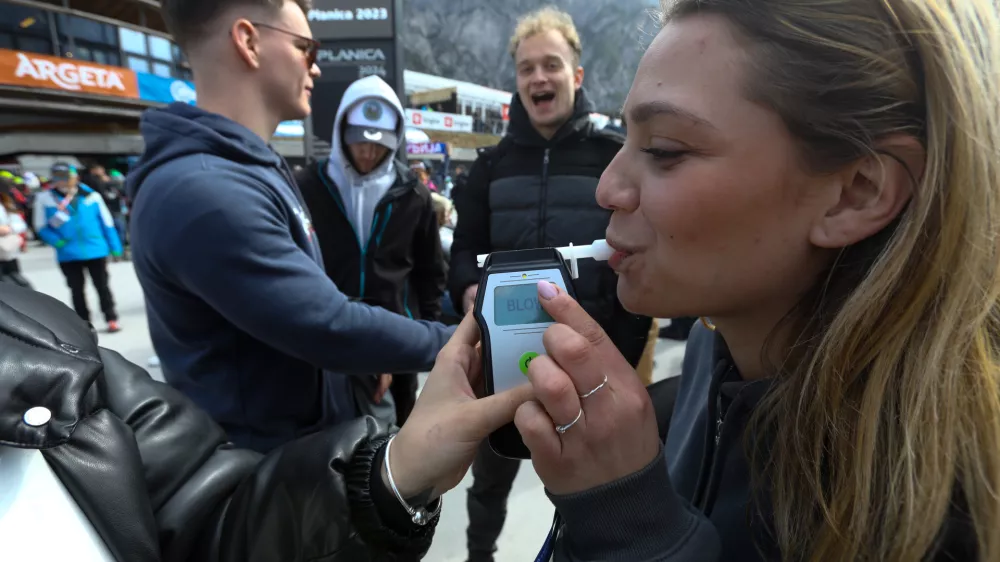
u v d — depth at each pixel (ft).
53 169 13.69
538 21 5.34
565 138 5.41
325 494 1.95
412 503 1.94
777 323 1.67
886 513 1.36
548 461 1.50
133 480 1.72
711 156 1.40
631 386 1.48
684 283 1.55
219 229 2.78
